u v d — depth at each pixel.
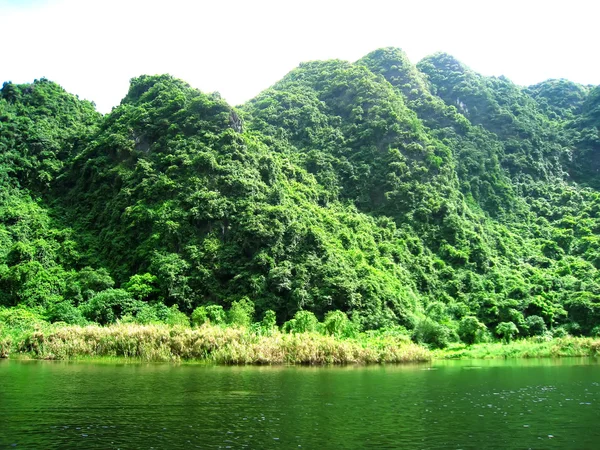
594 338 70.12
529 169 129.62
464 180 117.44
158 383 32.19
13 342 49.88
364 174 106.31
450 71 157.75
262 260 68.75
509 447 17.92
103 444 17.73
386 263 83.25
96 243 81.38
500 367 47.19
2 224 81.62
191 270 69.31
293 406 25.05
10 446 17.45
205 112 93.44
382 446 17.84
